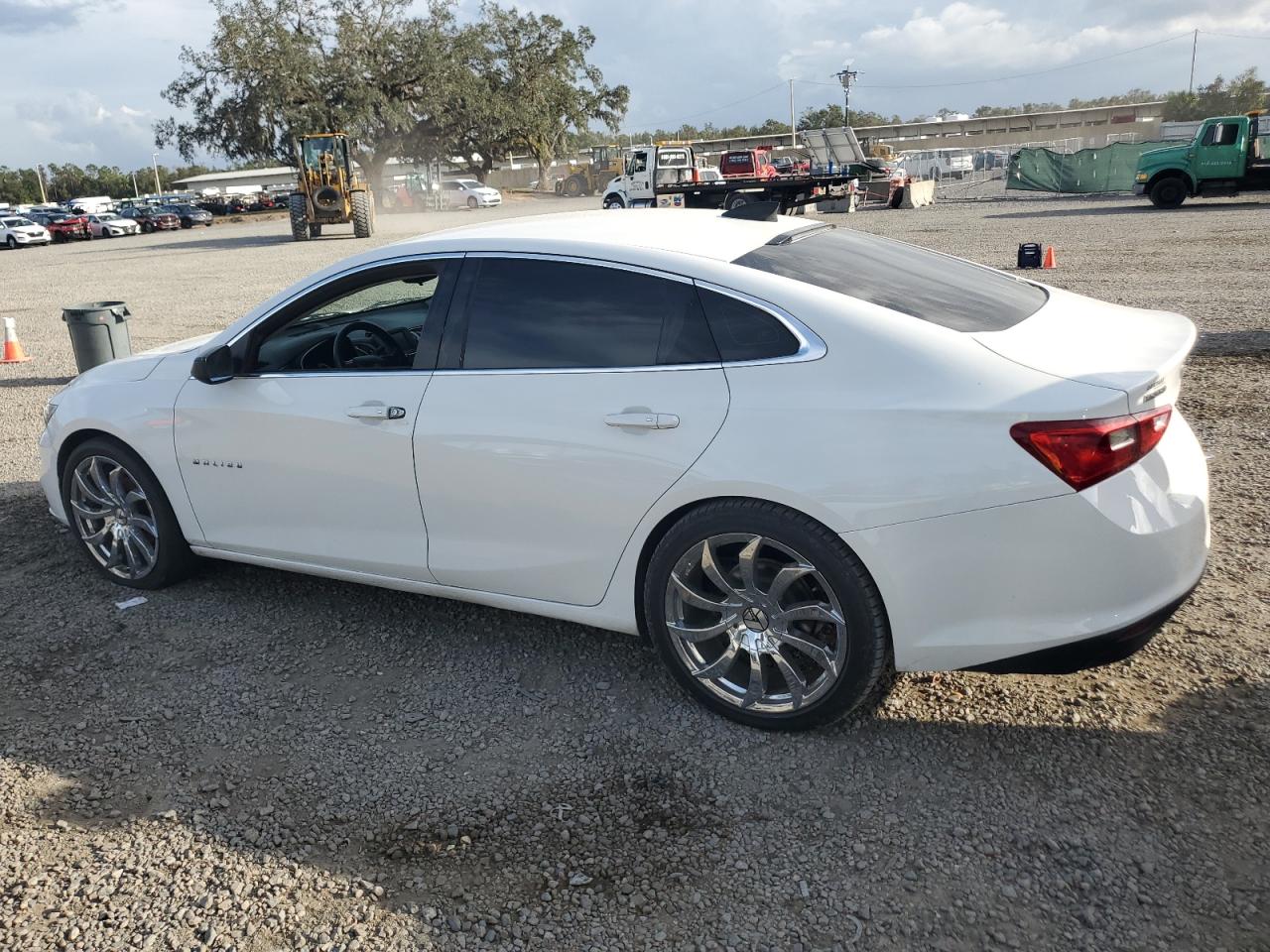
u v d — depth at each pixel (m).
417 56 51.91
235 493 3.82
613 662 3.50
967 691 3.18
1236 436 5.73
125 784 2.89
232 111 49.72
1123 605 2.57
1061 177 32.97
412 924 2.32
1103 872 2.38
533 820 2.68
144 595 4.20
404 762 2.96
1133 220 20.92
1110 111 98.69
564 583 3.21
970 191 37.56
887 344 2.71
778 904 2.34
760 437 2.75
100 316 8.28
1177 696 3.08
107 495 4.22
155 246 33.88
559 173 80.50
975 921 2.26
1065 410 2.49
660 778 2.83
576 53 63.91
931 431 2.59
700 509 2.89
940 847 2.50
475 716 3.20
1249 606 3.63
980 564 2.59
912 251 3.62
